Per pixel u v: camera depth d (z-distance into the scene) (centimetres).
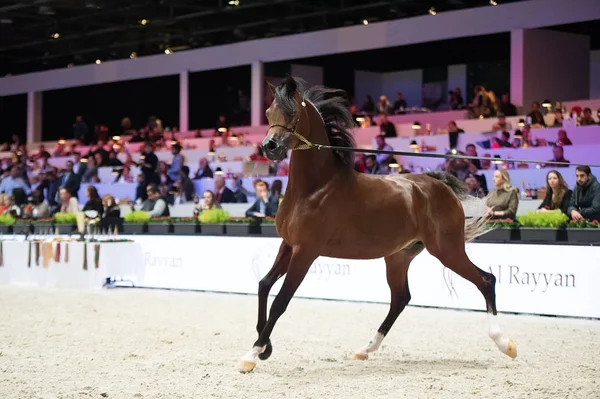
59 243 1669
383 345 970
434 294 1291
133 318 1196
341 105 867
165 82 3041
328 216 817
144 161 2134
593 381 750
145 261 1641
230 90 2858
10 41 3133
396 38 2264
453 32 2144
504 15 2042
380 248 845
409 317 1193
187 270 1578
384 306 1318
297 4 2469
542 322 1138
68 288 1639
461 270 888
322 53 2433
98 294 1520
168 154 2269
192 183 1936
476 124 1927
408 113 2267
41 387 721
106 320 1174
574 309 1171
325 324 1134
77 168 2358
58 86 3122
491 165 1662
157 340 995
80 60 3372
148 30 2894
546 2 1961
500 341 859
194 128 2866
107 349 929
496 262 1241
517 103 2019
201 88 2877
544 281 1198
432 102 2686
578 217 1216
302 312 1253
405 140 1877
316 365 841
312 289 1426
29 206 2156
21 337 1016
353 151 846
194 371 800
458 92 2242
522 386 727
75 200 1952
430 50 2566
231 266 1519
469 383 742
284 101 804
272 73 2631
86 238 1683
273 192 1606
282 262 851
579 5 1903
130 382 745
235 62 2648
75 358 870
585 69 2158
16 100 3381
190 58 2767
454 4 2386
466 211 927
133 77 2919
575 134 1683
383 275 1348
